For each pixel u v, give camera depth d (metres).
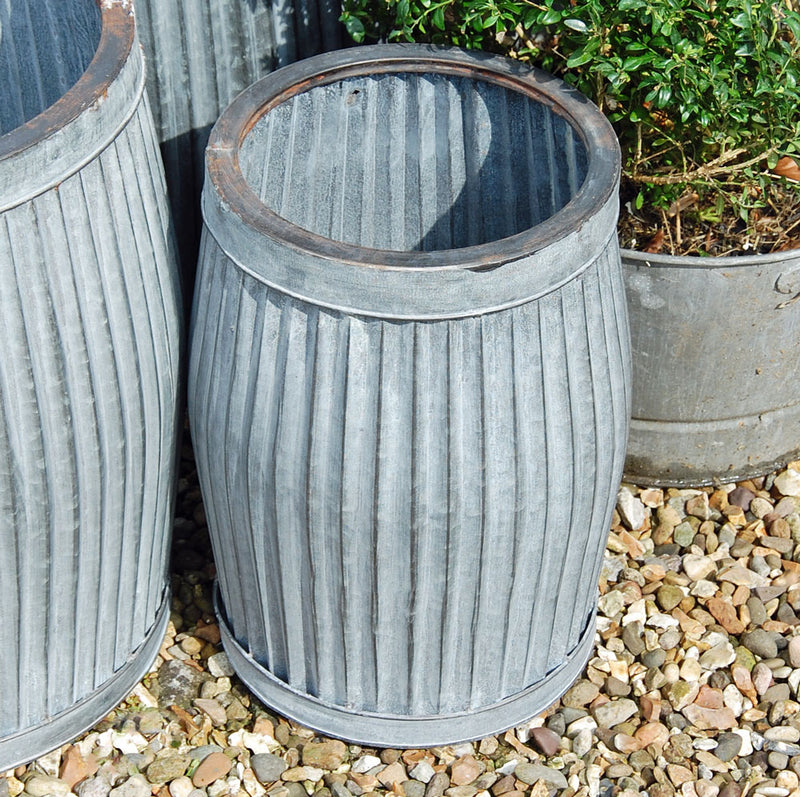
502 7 2.21
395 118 2.24
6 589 1.96
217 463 2.00
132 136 1.92
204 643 2.44
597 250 1.86
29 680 2.12
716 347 2.46
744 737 2.30
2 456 1.82
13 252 1.74
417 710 2.18
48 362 1.81
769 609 2.51
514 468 1.86
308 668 2.18
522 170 2.24
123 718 2.30
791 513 2.68
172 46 2.35
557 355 1.84
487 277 1.72
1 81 2.37
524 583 2.03
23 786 2.21
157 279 2.00
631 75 2.31
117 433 1.95
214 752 2.25
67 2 2.19
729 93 2.23
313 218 2.31
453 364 1.77
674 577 2.55
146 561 2.20
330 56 2.17
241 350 1.88
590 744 2.28
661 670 2.39
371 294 1.73
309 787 2.22
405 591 1.97
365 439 1.82
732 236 2.67
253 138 2.09
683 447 2.65
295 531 1.95
